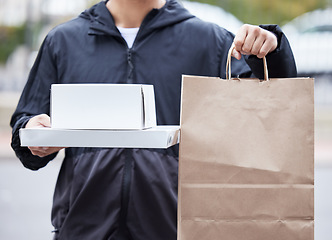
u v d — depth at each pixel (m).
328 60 10.44
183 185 1.61
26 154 1.93
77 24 2.04
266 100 1.62
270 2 12.86
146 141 1.53
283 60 1.76
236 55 1.76
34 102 2.04
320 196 5.81
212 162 1.61
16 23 12.95
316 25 10.78
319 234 4.62
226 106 1.62
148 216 1.86
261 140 1.62
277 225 1.62
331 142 9.03
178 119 1.95
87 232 1.87
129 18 2.00
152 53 1.96
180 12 2.01
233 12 12.75
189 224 1.62
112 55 1.96
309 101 1.62
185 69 1.96
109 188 1.87
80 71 1.97
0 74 11.51
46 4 12.05
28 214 5.18
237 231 1.62
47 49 2.04
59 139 1.55
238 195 1.61
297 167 1.62
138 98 1.55
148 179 1.86
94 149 1.90
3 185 6.25
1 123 10.29
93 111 1.56
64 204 1.95
